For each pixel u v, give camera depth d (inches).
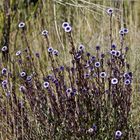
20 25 255.3
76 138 225.9
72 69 244.4
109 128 230.7
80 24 378.6
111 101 237.8
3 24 344.2
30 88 241.9
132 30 364.2
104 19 370.0
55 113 232.2
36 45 353.7
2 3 347.9
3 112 245.8
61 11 395.5
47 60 323.9
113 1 389.7
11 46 354.9
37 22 379.2
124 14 402.6
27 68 287.6
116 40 337.7
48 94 235.8
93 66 250.1
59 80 246.8
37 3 383.2
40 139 234.7
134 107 272.8
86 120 228.4
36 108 239.3
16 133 239.1
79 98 231.6
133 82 289.7
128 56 322.7
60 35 359.9
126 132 233.8
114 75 241.4
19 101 262.4
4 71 250.1
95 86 243.9
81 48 246.1
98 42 346.6
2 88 265.6
